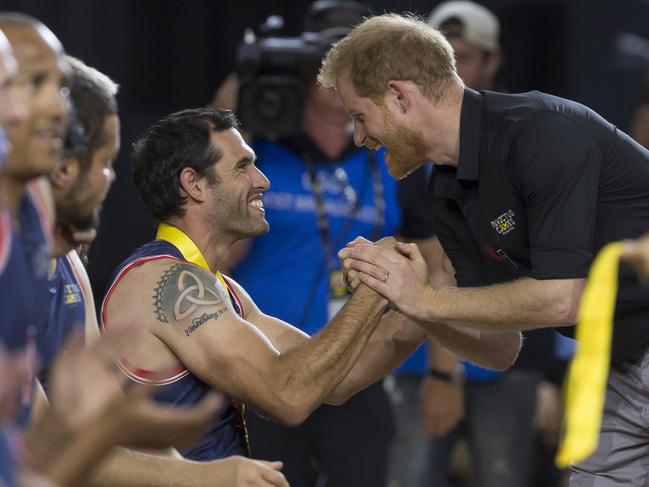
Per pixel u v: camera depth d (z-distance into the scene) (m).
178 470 9.76
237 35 24.45
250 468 9.85
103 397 6.64
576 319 10.58
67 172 9.02
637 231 10.91
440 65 10.97
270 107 14.97
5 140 7.22
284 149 15.20
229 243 11.12
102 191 9.27
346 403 14.61
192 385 10.69
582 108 11.00
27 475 6.46
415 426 16.64
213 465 9.86
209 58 24.34
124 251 21.92
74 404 6.61
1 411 6.71
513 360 12.27
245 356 10.37
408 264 11.05
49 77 7.82
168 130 10.94
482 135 10.90
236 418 11.09
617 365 11.47
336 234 15.09
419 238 15.47
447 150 11.07
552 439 18.12
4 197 7.49
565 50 25.20
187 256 10.84
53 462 6.50
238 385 10.40
